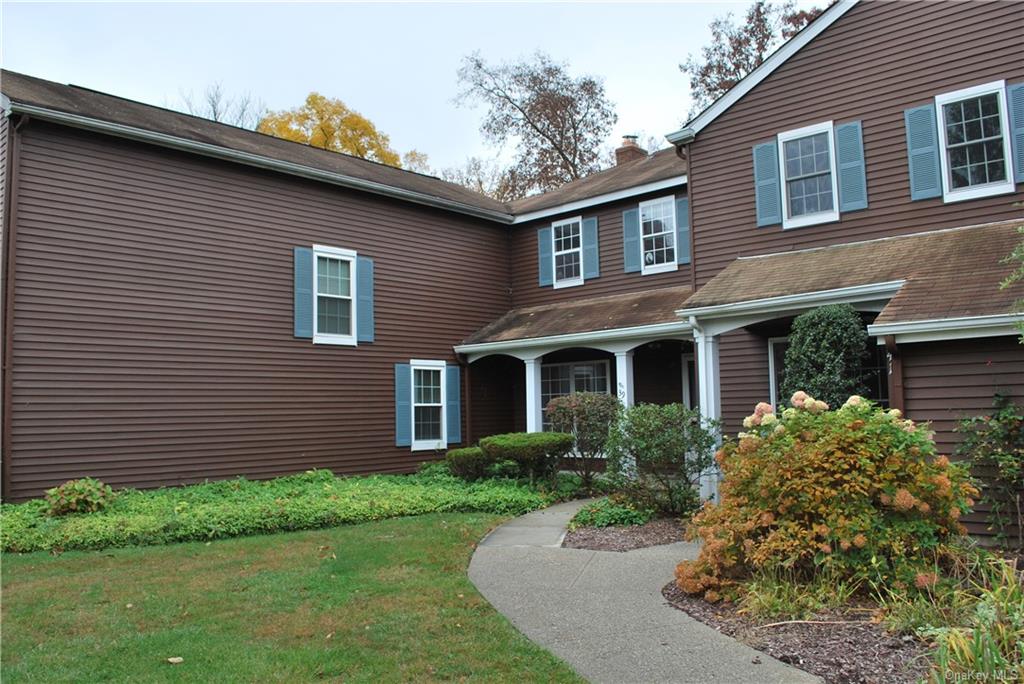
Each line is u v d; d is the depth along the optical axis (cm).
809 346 866
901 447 529
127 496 993
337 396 1355
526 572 648
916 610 446
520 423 1706
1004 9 938
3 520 827
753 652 426
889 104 1028
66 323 1025
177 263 1153
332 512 909
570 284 1614
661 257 1457
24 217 994
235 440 1201
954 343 708
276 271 1284
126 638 471
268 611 526
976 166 957
